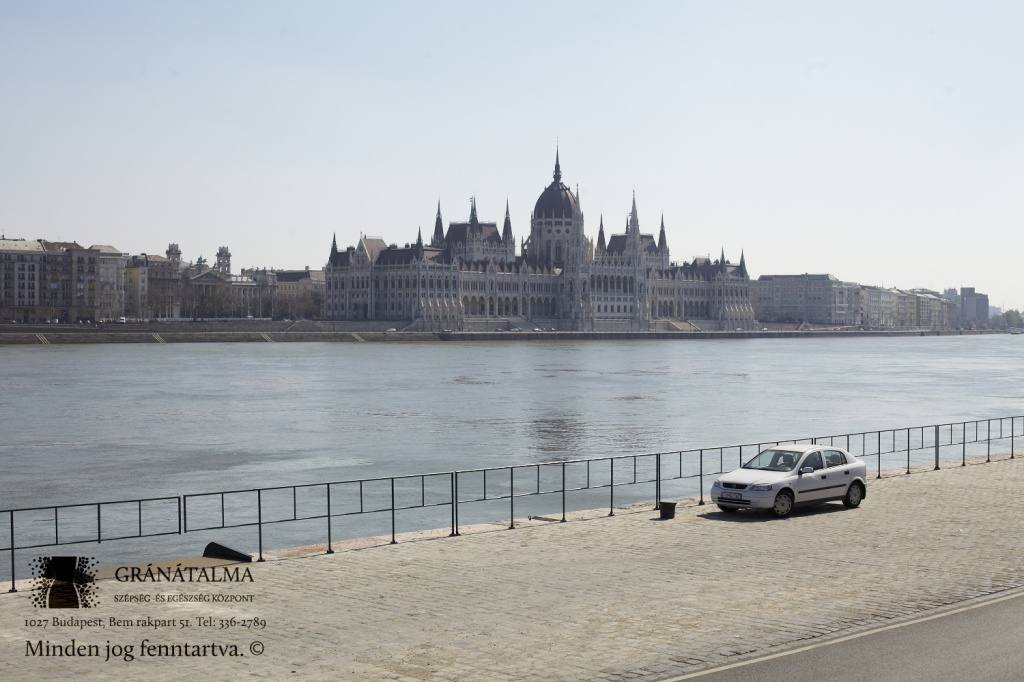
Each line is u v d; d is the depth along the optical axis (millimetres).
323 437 119312
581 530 48812
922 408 155750
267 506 76438
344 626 33188
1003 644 30641
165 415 140250
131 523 70562
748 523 50000
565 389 185875
